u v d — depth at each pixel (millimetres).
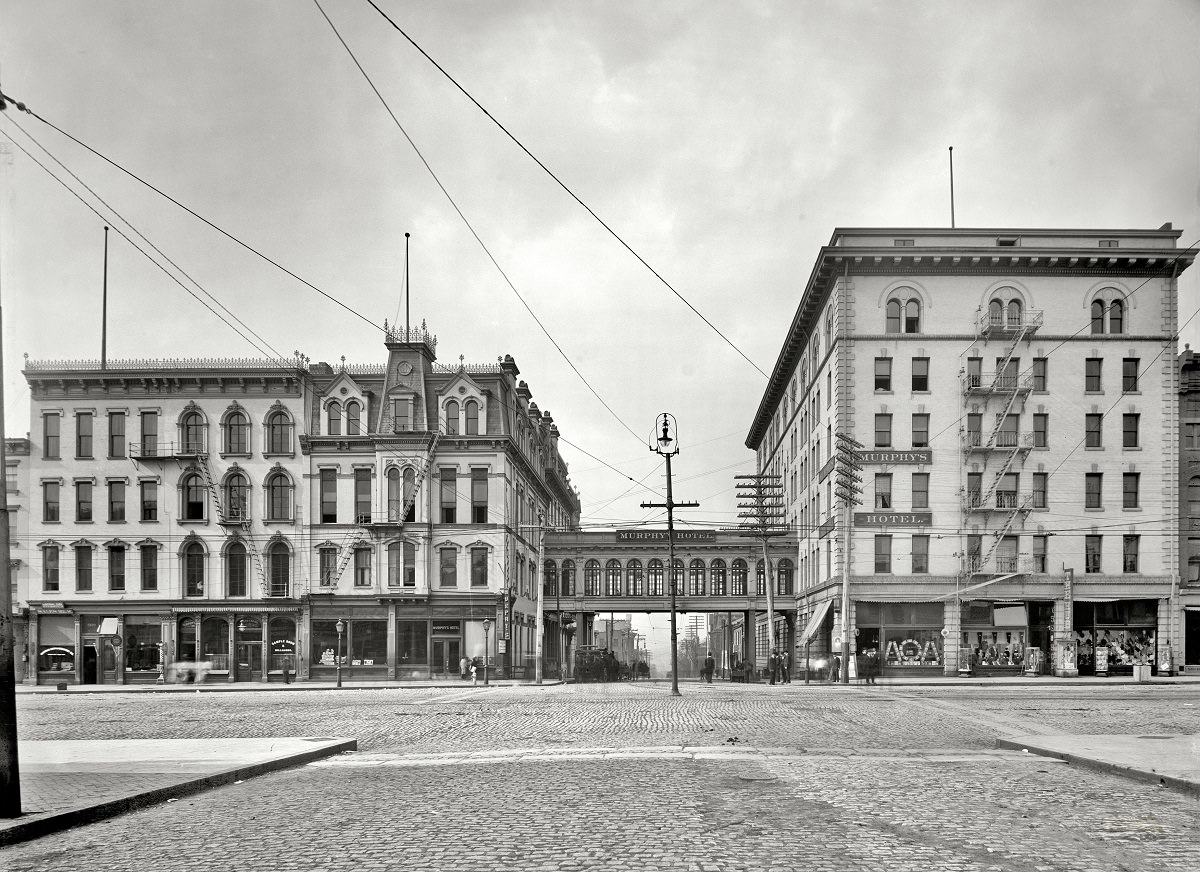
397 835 9875
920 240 56219
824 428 61281
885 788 12789
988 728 22391
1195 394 59000
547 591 75750
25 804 11602
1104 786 13070
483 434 60375
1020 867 8375
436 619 59281
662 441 42406
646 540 75312
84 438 60656
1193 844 9344
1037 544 55438
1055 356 55781
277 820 11031
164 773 14281
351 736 21859
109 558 59875
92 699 40656
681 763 15672
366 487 60469
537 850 9008
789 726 23141
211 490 60000
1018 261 55469
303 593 59438
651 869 8227
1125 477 55688
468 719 26328
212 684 56125
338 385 60812
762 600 73812
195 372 60188
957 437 55375
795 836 9594
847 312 55844
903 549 54938
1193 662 56875
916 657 54719
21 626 59656
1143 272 55969
